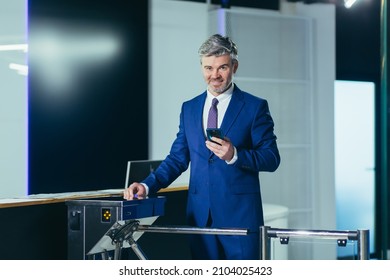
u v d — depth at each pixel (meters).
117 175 6.36
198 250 3.39
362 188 7.76
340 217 7.66
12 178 5.83
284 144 6.99
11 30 5.82
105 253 3.26
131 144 6.45
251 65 6.82
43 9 5.96
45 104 5.97
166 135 6.68
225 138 3.16
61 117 6.05
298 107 7.07
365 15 7.79
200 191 3.36
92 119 6.21
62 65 6.06
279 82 6.96
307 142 7.09
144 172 4.48
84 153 6.18
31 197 3.75
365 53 7.80
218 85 3.29
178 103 6.73
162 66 6.64
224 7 6.76
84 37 6.18
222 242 3.32
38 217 3.51
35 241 3.50
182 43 6.74
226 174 3.30
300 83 7.08
